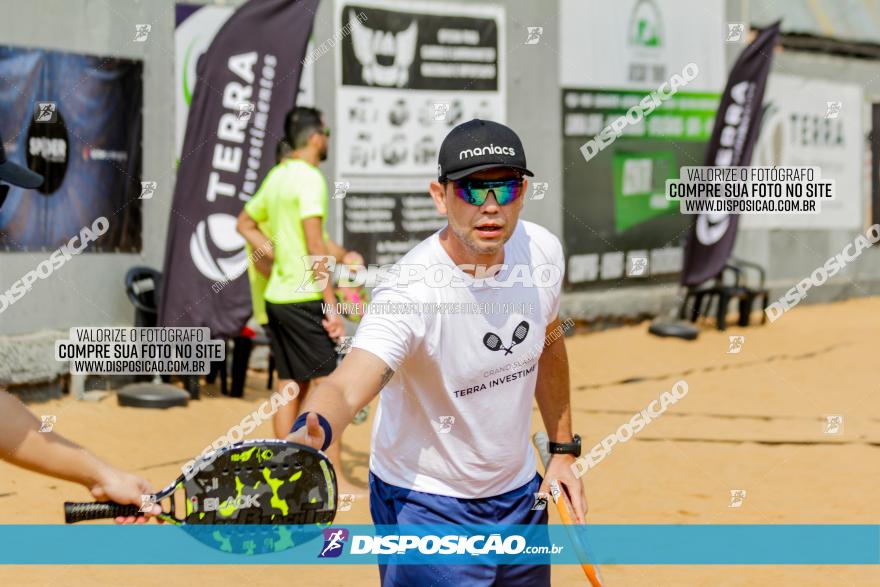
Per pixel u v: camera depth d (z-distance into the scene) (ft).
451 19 40.83
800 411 31.96
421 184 40.37
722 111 45.83
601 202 46.09
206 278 32.12
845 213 59.82
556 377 11.41
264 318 22.04
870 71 60.64
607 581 17.11
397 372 10.35
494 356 10.18
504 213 9.78
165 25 33.83
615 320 46.60
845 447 27.17
